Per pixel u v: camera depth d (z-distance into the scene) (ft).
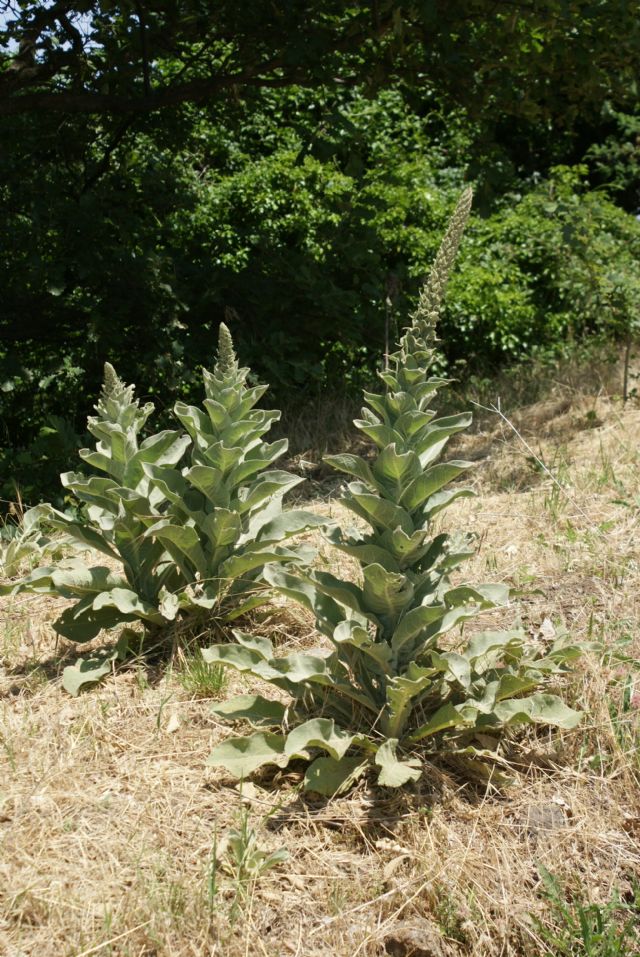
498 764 9.77
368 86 24.73
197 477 11.64
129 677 11.34
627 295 28.99
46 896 7.79
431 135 42.06
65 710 10.55
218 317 25.30
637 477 16.98
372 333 26.91
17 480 18.17
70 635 11.82
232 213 31.94
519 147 50.31
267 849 8.54
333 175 31.86
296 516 12.48
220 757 9.23
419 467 9.47
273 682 10.10
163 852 8.39
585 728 10.12
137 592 12.25
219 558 12.23
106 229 22.68
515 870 8.47
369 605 9.67
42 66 23.66
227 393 12.10
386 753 9.11
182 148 27.78
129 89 25.44
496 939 7.84
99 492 12.06
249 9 22.33
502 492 17.53
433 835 8.70
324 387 26.86
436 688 10.29
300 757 9.78
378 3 21.84
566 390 24.93
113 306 22.36
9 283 21.97
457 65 23.35
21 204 22.53
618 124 47.78
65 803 9.02
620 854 8.69
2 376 20.25
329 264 26.89
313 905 8.04
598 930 7.77
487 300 32.83
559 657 10.25
